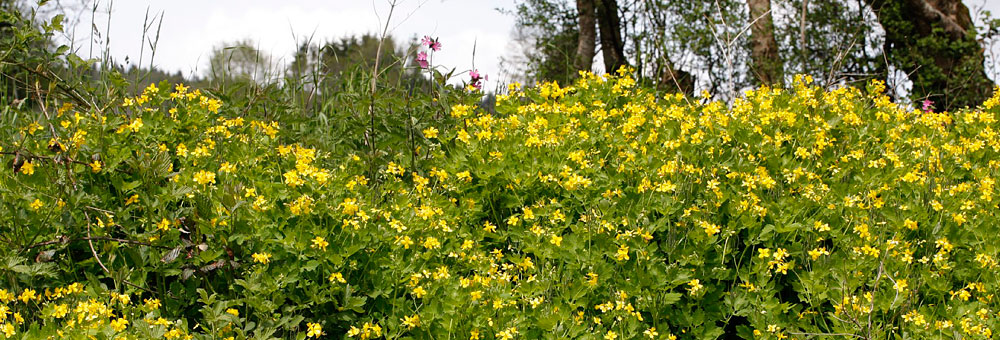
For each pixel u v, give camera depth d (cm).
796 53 1194
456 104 471
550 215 359
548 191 393
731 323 362
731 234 338
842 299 311
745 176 369
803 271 339
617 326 317
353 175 390
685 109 499
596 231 342
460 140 436
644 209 353
